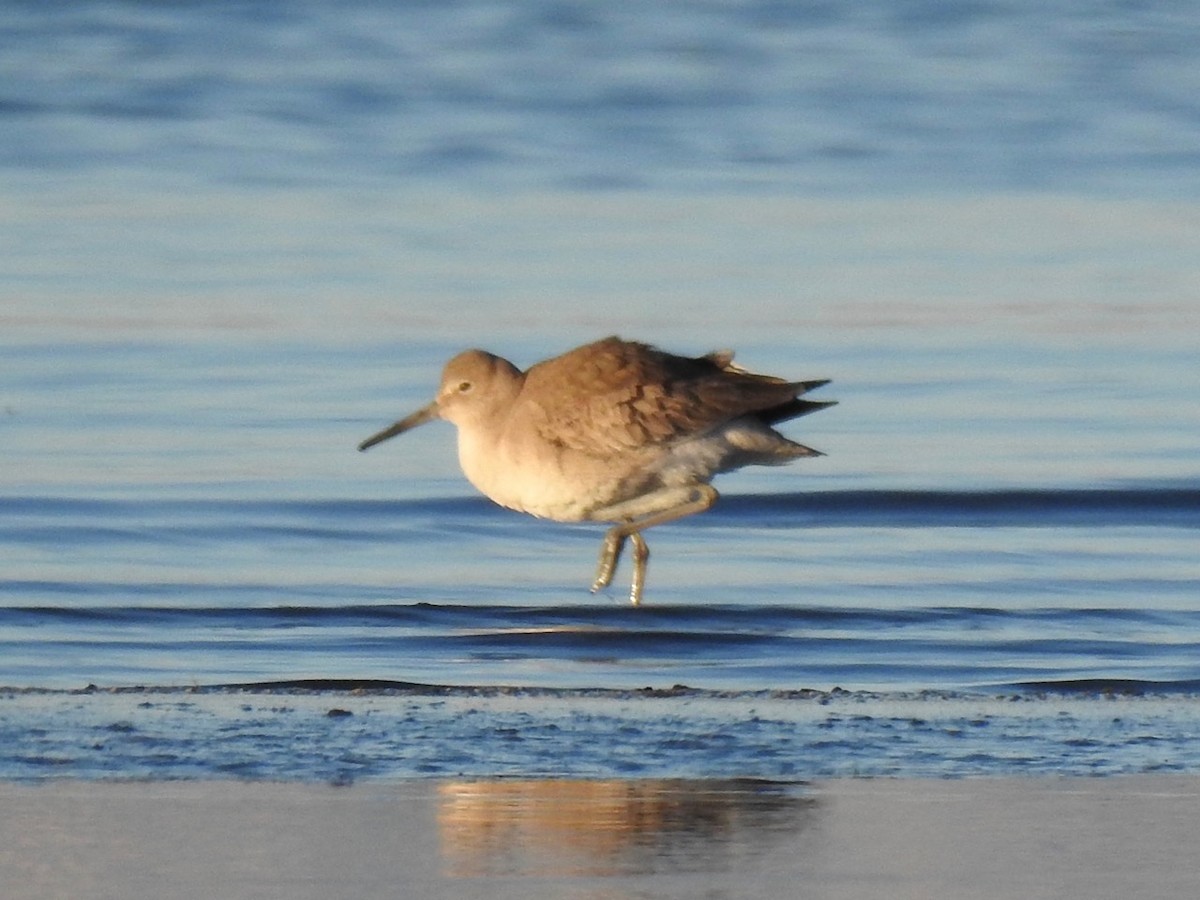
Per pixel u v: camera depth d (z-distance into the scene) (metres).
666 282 21.69
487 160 27.11
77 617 12.62
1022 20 35.44
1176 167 27.25
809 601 13.31
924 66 32.56
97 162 26.34
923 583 13.84
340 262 22.19
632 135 28.61
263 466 16.38
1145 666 11.80
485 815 8.27
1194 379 19.03
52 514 15.02
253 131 28.20
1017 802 8.59
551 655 11.98
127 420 17.41
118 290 21.05
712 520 15.55
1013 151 28.11
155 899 7.18
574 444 13.04
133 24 33.50
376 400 18.12
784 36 34.53
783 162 27.34
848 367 19.23
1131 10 35.84
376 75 31.14
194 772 8.88
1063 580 13.91
